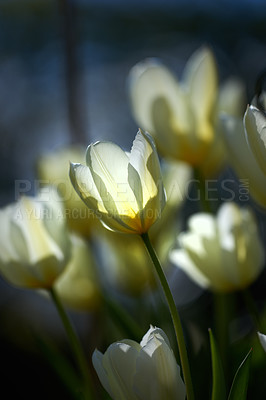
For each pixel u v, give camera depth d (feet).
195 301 4.66
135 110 3.09
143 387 2.34
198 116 3.03
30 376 4.20
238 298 4.57
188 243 2.84
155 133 3.05
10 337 5.10
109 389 2.38
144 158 2.39
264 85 2.63
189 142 3.02
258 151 2.47
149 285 3.17
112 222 2.43
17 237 2.75
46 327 5.90
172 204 3.19
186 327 2.95
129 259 3.15
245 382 2.42
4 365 4.35
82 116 3.64
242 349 2.94
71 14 3.62
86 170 2.41
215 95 3.03
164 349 2.34
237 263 2.80
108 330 3.11
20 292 6.17
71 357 4.89
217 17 6.49
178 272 4.94
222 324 2.90
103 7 6.49
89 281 3.09
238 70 6.28
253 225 2.85
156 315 3.11
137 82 3.07
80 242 3.11
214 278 2.82
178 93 3.05
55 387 4.08
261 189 2.59
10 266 2.77
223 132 2.63
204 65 3.04
